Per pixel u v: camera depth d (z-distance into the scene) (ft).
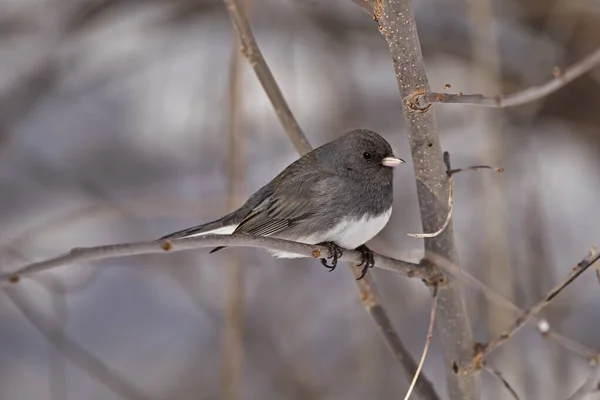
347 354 37.86
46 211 46.57
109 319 45.50
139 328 44.80
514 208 37.45
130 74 51.98
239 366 29.25
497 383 30.14
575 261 42.80
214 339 42.80
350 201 24.67
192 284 40.98
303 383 37.42
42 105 50.72
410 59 18.48
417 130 19.25
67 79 50.67
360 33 43.34
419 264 20.45
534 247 36.11
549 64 42.22
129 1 47.01
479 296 36.37
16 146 48.93
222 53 47.34
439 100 18.13
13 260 34.58
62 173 48.44
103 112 51.13
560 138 47.67
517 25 43.75
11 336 44.78
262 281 39.06
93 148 49.34
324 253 21.57
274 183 26.30
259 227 25.58
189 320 45.42
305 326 39.24
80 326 44.98
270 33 46.19
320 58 43.83
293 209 25.08
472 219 38.75
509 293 30.19
